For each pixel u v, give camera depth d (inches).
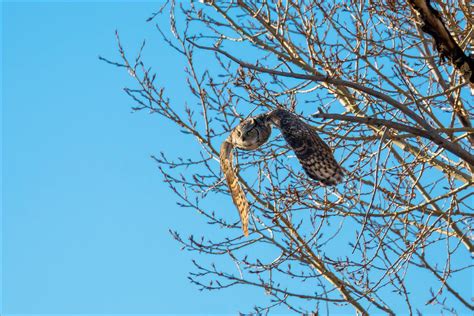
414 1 447.5
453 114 504.7
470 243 540.7
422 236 487.5
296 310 525.3
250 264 536.4
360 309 510.0
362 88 415.2
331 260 515.5
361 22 533.3
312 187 526.3
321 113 400.2
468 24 522.9
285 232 524.1
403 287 490.6
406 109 416.8
